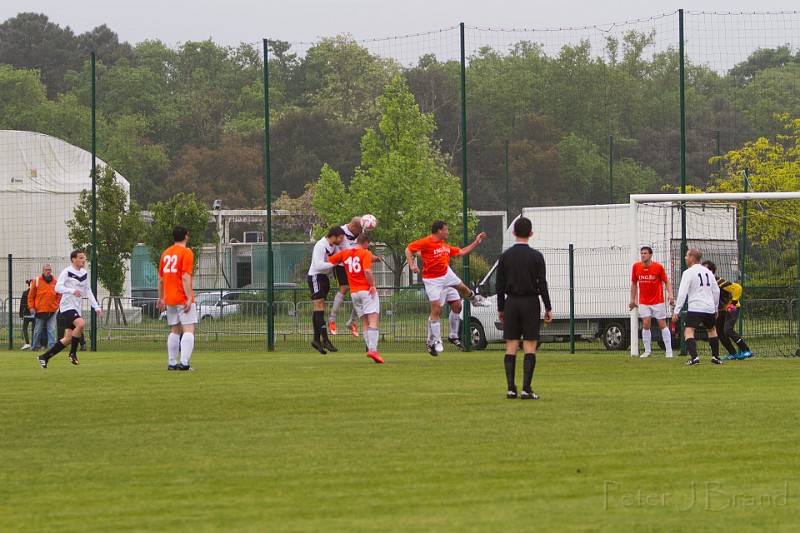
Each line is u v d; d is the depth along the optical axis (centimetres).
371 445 3058
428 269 6384
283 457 2886
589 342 8900
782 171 12912
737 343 6562
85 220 13050
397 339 8462
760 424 3419
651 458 2828
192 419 3631
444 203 14750
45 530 2142
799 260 7606
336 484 2538
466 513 2242
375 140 15050
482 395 4297
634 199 7112
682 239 7700
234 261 16638
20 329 10538
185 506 2333
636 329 7038
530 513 2236
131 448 3059
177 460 2862
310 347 8562
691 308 5988
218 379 5066
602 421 3497
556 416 3625
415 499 2377
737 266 8675
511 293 4131
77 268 6341
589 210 9194
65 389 4634
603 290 8600
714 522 2159
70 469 2756
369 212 14550
